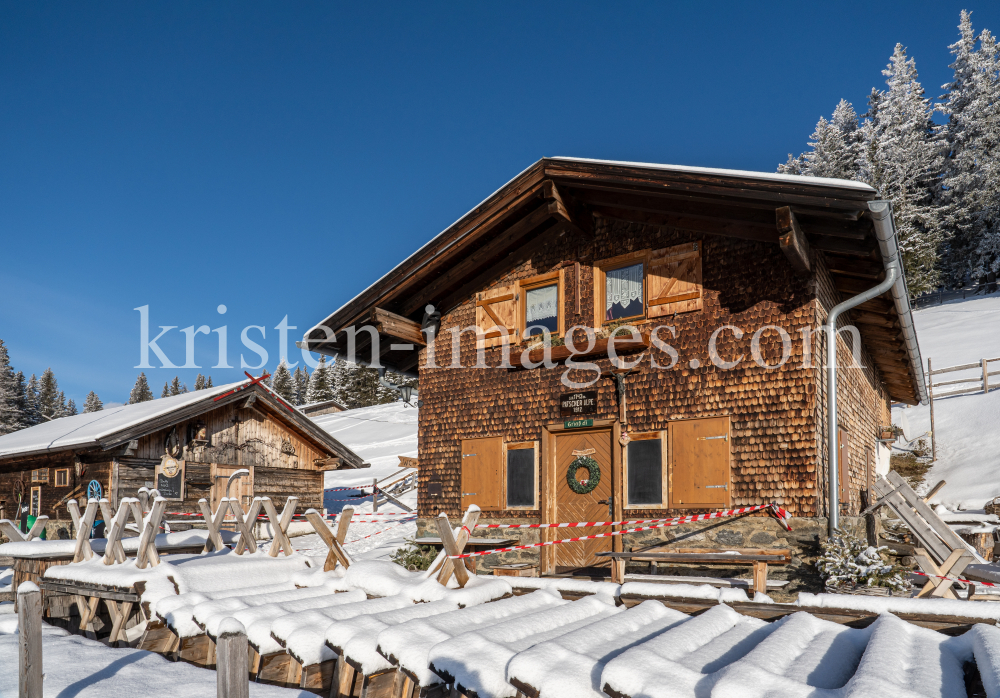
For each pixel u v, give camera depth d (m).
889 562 8.09
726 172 8.72
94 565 7.95
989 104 52.53
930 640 4.71
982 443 22.03
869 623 5.24
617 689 3.75
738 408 9.41
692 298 9.97
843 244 8.81
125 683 5.41
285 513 8.80
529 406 11.34
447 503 11.93
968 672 4.36
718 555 8.11
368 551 14.58
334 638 5.36
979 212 50.34
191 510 18.16
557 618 5.59
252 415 20.09
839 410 10.34
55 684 5.33
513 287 11.76
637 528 9.31
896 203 49.19
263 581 7.98
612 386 10.55
